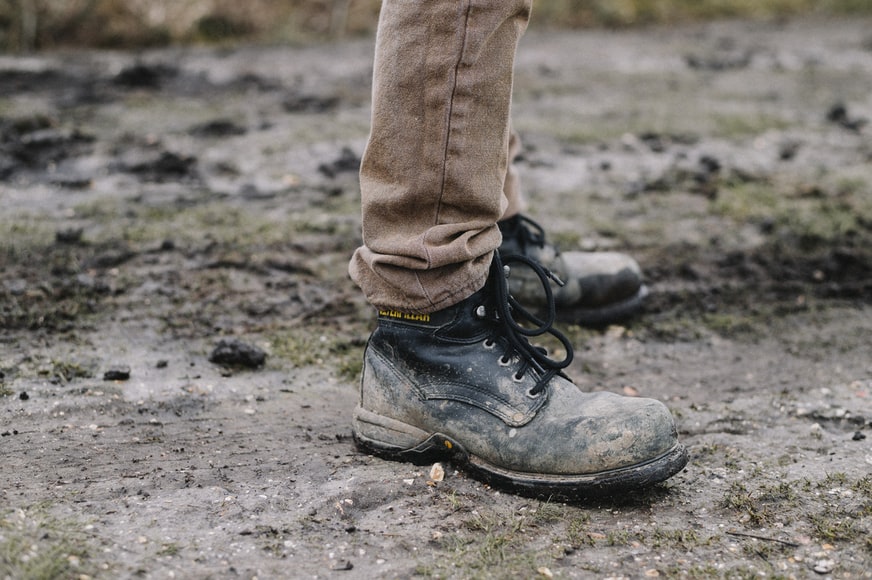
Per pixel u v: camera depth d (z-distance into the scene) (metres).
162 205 3.00
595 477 1.43
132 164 3.38
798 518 1.44
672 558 1.31
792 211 3.17
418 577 1.23
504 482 1.49
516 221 2.13
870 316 2.47
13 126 3.66
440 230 1.44
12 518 1.29
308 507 1.41
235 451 1.61
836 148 4.09
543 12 7.86
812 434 1.79
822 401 1.96
